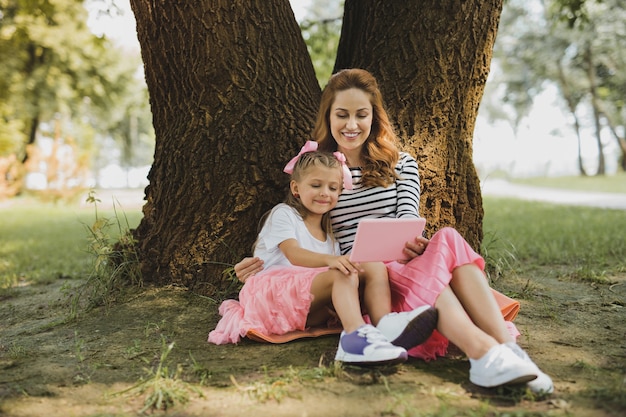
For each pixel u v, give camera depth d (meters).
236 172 3.64
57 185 16.95
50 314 3.69
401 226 2.58
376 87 3.20
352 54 4.35
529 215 10.37
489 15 4.00
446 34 3.93
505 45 29.28
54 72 20.23
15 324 3.56
